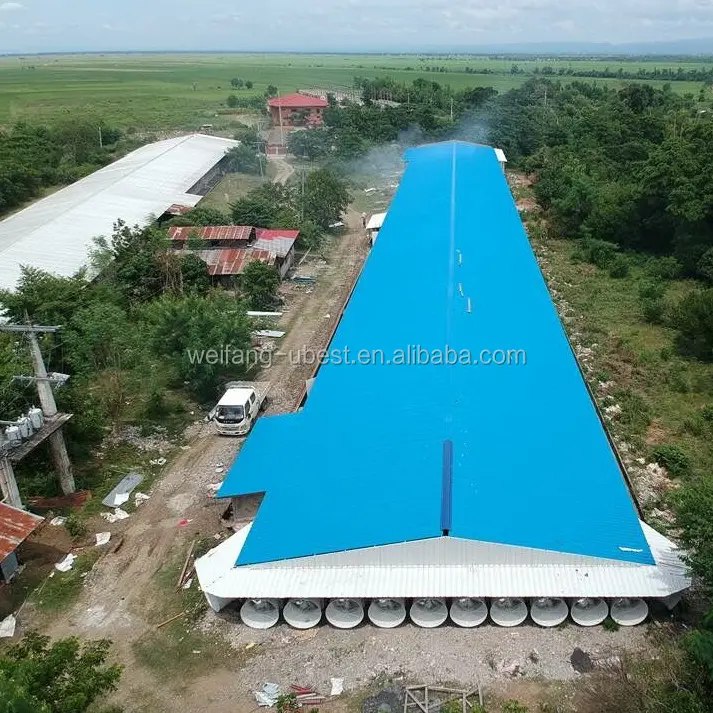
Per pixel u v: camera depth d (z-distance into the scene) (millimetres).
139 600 16781
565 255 43594
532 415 19391
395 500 16312
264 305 35438
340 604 15922
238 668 14727
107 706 13875
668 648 14555
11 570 17375
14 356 22234
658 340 30766
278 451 19250
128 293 33969
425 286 27484
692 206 37438
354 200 58625
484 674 14227
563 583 14781
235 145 72375
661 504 19391
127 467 22406
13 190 55719
